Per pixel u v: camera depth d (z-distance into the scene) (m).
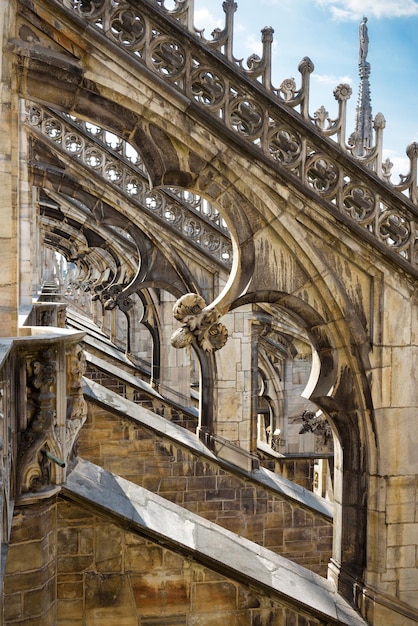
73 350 7.66
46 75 7.36
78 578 7.71
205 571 8.06
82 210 21.44
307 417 23.14
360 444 9.17
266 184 8.27
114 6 7.41
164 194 16.41
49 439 6.92
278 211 8.41
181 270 16.64
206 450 16.88
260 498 16.59
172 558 7.97
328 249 8.69
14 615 6.95
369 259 8.73
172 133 7.91
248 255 8.56
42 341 6.72
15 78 7.34
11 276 7.42
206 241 16.67
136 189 16.34
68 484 7.75
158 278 16.72
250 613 8.21
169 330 22.28
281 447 24.12
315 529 16.69
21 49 7.12
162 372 22.34
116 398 17.02
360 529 9.22
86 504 7.65
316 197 8.39
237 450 17.45
